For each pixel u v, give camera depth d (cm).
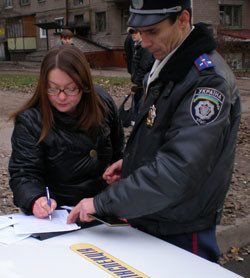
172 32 153
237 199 426
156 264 140
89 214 160
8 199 432
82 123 201
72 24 2938
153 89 164
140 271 135
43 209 178
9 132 725
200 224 167
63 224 171
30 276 129
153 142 163
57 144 198
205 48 152
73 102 188
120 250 150
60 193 211
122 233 165
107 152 221
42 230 163
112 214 154
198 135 143
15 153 197
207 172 153
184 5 150
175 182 143
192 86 149
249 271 327
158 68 164
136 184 149
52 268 134
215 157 155
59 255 144
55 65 179
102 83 1439
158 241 158
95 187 215
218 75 146
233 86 155
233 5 2394
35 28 3325
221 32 2059
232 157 161
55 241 156
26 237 158
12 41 3453
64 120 198
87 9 2812
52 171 205
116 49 2662
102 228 170
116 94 1192
